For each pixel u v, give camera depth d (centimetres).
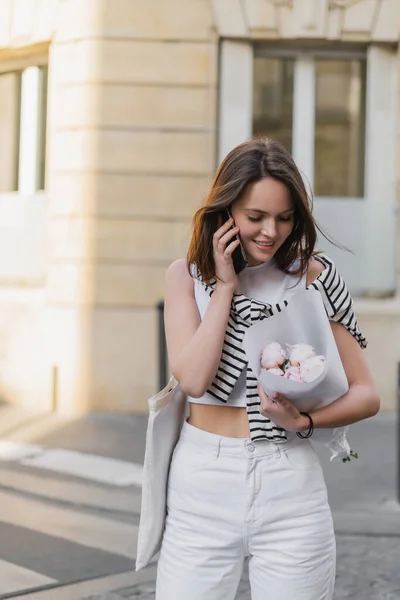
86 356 1020
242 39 1016
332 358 235
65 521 601
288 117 1055
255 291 249
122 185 1016
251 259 249
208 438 244
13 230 1127
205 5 1008
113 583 482
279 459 240
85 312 1020
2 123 1155
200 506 243
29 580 480
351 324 250
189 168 1015
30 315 1061
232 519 240
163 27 1009
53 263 1041
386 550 554
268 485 239
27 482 702
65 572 496
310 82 1050
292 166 238
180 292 253
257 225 238
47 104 1113
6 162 1150
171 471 251
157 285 1016
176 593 246
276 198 235
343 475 750
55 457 792
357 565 523
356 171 1060
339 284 249
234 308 244
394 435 926
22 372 1066
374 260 1047
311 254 247
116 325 1016
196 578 244
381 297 1048
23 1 1079
